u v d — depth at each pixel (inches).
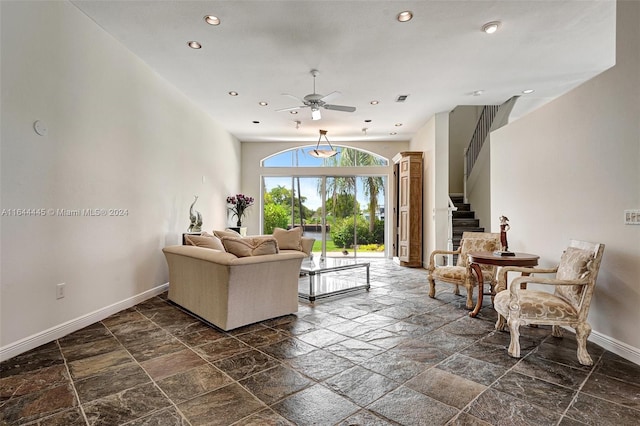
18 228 97.0
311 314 139.6
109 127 134.0
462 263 169.3
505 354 100.3
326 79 175.0
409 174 266.4
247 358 96.0
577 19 119.6
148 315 135.9
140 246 155.8
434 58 150.6
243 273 118.6
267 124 263.9
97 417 67.7
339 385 81.1
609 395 77.3
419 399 75.3
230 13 116.7
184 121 200.1
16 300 96.5
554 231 130.0
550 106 132.0
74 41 116.1
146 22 123.7
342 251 329.4
